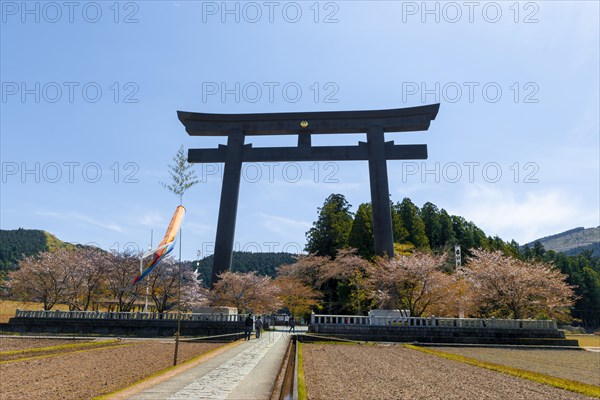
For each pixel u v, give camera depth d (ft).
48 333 127.13
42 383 42.55
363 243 204.44
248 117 172.24
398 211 269.85
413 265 134.51
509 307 134.82
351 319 129.59
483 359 78.89
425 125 164.86
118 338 112.37
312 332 115.14
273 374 47.50
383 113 167.73
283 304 186.80
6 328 129.39
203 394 35.32
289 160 167.63
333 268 195.72
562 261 380.17
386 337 112.78
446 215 287.07
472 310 141.49
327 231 242.17
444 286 133.80
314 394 39.86
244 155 169.17
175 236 62.08
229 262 159.53
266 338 106.93
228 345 85.71
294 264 211.61
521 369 61.52
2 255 463.42
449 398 39.99
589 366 70.23
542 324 116.47
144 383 39.93
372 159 163.12
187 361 57.98
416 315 137.90
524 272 130.41
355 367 60.85
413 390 43.57
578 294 353.51
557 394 42.93
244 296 157.38
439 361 71.26
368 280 151.94
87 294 177.99
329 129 169.58
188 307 162.09
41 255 176.24
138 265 161.07
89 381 43.83
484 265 140.15
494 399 39.99
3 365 55.47
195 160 171.53
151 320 126.93
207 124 173.47
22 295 174.81
